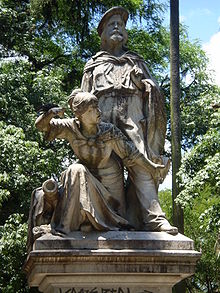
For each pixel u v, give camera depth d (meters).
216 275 19.41
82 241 5.30
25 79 13.77
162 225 5.62
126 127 5.98
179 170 11.68
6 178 11.34
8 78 13.34
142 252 5.27
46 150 12.47
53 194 5.51
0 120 13.16
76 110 5.73
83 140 5.77
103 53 6.37
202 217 11.35
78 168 5.51
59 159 12.67
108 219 5.62
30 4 17.75
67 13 18.56
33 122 13.22
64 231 5.36
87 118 5.72
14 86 13.45
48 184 5.54
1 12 14.73
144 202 5.76
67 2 18.38
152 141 6.03
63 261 5.20
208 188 12.51
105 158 5.77
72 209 5.43
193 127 17.89
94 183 5.59
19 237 11.12
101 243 5.32
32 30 16.12
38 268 5.20
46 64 18.20
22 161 11.86
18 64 14.05
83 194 5.43
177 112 13.00
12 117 13.20
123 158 5.85
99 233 5.41
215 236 18.08
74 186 5.45
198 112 18.16
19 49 15.37
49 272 5.20
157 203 5.77
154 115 6.03
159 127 6.07
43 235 5.38
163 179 6.02
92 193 5.55
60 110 5.80
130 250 5.29
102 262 5.24
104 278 5.30
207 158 10.98
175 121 12.94
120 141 5.81
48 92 14.11
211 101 12.08
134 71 6.15
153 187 5.84
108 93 6.08
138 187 5.81
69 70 18.83
